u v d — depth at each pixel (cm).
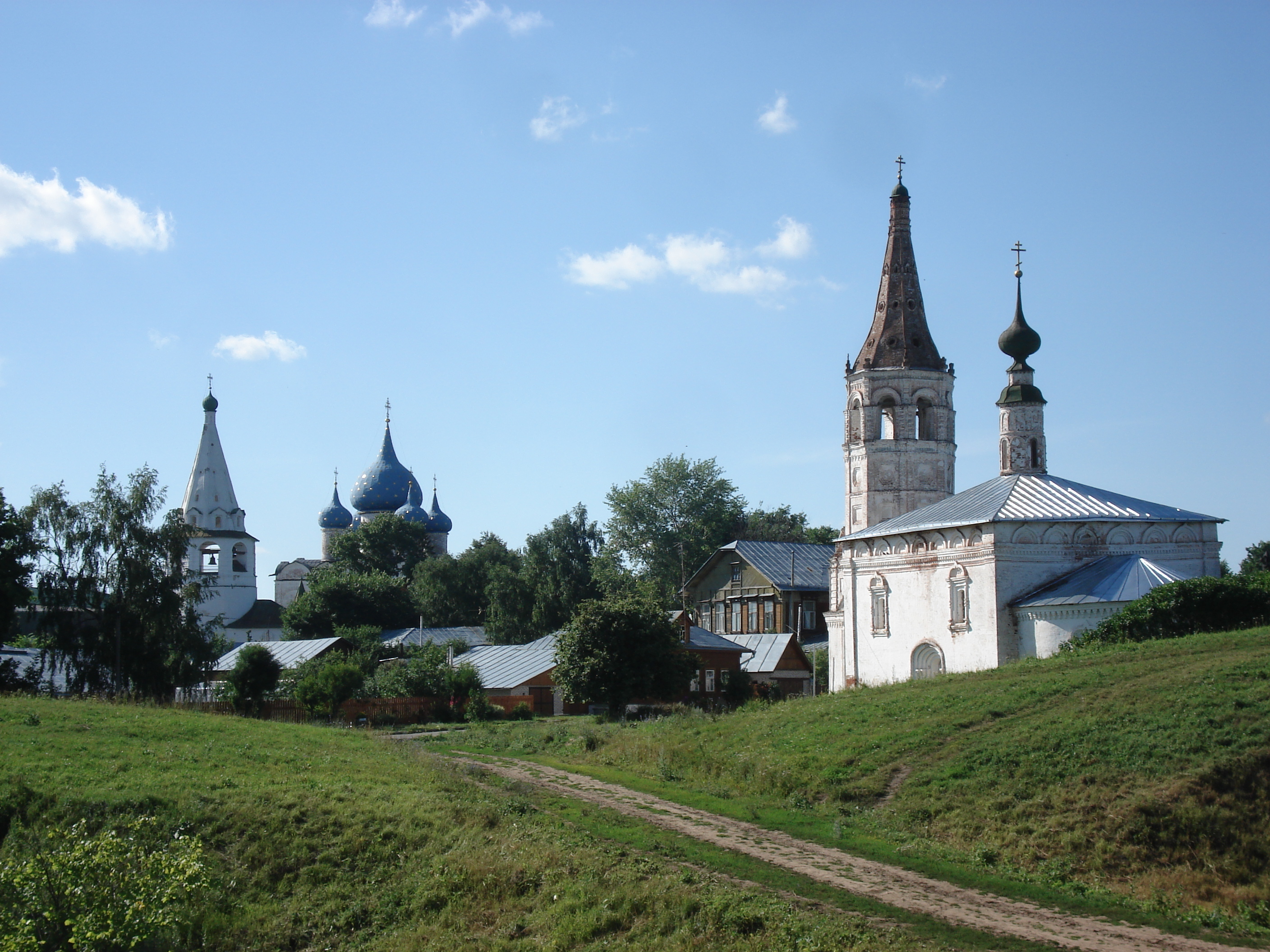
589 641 5900
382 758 3709
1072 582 4916
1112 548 5153
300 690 6147
